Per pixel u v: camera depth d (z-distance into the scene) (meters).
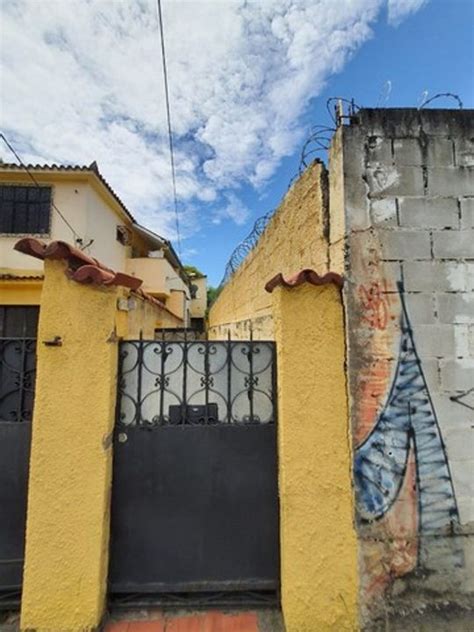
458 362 2.38
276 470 2.39
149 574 2.28
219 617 2.22
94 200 9.70
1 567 2.26
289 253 3.70
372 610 2.19
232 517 2.35
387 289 2.39
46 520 2.12
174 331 7.22
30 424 2.35
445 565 2.27
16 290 8.66
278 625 2.18
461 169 2.48
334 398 2.29
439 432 2.34
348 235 2.40
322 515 2.21
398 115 2.50
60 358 2.20
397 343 2.37
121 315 2.59
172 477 2.35
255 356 2.51
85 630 2.06
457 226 2.45
